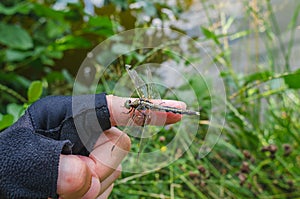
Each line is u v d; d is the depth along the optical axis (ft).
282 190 2.20
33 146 0.99
